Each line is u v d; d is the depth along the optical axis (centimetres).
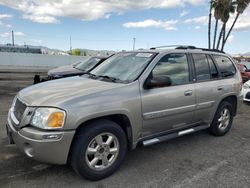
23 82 1336
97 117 323
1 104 750
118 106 336
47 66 3212
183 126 441
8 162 371
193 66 452
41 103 309
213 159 413
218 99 489
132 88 359
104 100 327
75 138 313
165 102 390
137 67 397
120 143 348
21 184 316
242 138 523
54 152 299
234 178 351
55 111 298
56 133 295
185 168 378
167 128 413
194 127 464
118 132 343
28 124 307
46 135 293
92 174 326
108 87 349
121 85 357
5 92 978
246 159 417
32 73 2070
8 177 331
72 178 335
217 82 488
